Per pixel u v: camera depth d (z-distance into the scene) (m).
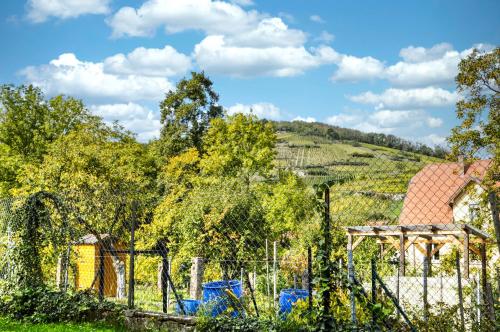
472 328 6.77
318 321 6.25
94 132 28.61
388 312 6.09
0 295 9.48
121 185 22.44
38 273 9.62
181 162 36.91
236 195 19.33
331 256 6.48
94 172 21.94
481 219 15.48
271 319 6.99
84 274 11.91
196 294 14.46
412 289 10.20
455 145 15.00
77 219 10.18
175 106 46.28
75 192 10.66
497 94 15.51
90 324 8.27
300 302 7.00
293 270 14.84
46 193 9.87
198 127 45.22
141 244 16.72
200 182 34.62
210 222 16.91
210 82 47.03
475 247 16.31
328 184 6.31
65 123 42.56
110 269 13.07
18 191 23.69
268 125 38.09
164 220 17.98
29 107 41.78
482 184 14.38
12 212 9.84
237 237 16.17
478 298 7.88
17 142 40.94
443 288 10.16
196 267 14.63
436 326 6.93
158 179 32.22
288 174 24.98
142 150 36.62
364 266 11.39
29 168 24.11
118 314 8.33
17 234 9.63
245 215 18.98
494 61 15.56
